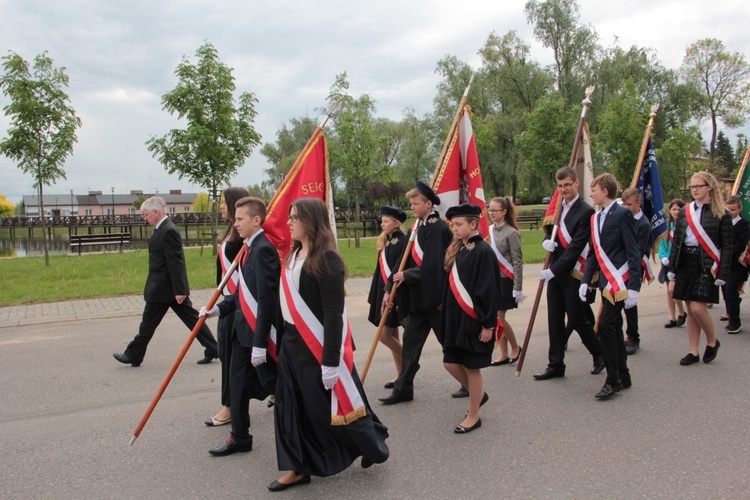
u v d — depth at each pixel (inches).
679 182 1294.3
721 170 1593.3
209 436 181.0
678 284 255.6
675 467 154.9
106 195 4067.4
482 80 1450.5
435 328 205.8
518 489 144.3
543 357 268.8
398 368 232.2
